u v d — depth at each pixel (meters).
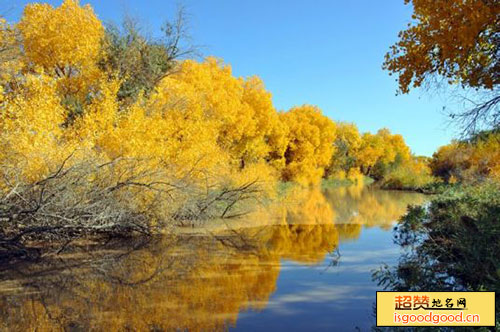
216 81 24.17
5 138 9.75
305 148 40.44
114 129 13.66
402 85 8.06
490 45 7.33
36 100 11.45
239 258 9.89
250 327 5.54
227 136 26.23
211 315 6.04
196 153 15.48
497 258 6.23
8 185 9.04
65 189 9.58
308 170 40.00
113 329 5.47
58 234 10.39
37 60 16.36
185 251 10.68
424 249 9.42
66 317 5.89
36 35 16.09
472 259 6.68
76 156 10.76
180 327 5.56
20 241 9.77
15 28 15.54
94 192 10.18
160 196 12.07
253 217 17.69
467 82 7.71
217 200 16.39
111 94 15.79
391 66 8.16
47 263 9.06
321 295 7.00
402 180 43.78
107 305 6.44
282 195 27.84
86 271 8.52
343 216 18.84
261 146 30.80
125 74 17.58
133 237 12.27
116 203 10.75
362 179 60.28
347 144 57.66
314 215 19.14
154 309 6.27
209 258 9.90
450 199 13.45
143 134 13.88
